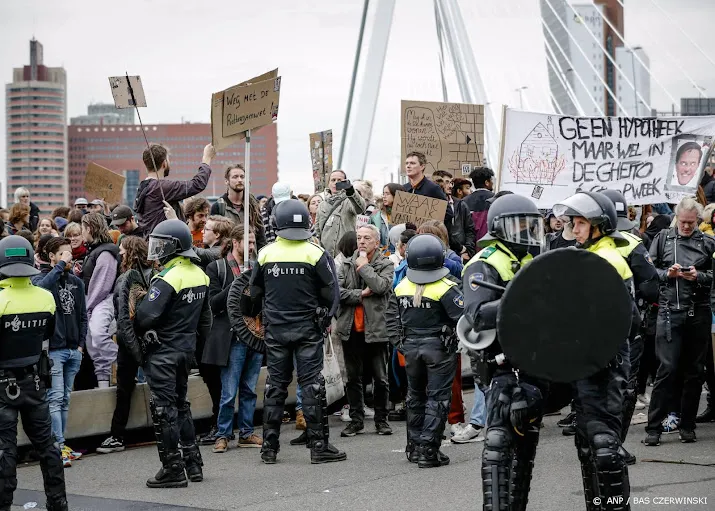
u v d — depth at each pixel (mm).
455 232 11641
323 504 7012
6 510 6570
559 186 11844
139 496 7492
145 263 9398
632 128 11836
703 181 14039
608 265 5102
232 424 9375
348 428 9867
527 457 5711
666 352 8812
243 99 9914
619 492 5367
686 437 8977
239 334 8914
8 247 6684
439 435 8172
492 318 5406
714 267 8516
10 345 6598
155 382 7719
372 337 9602
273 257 8430
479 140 14211
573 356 5117
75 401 9312
